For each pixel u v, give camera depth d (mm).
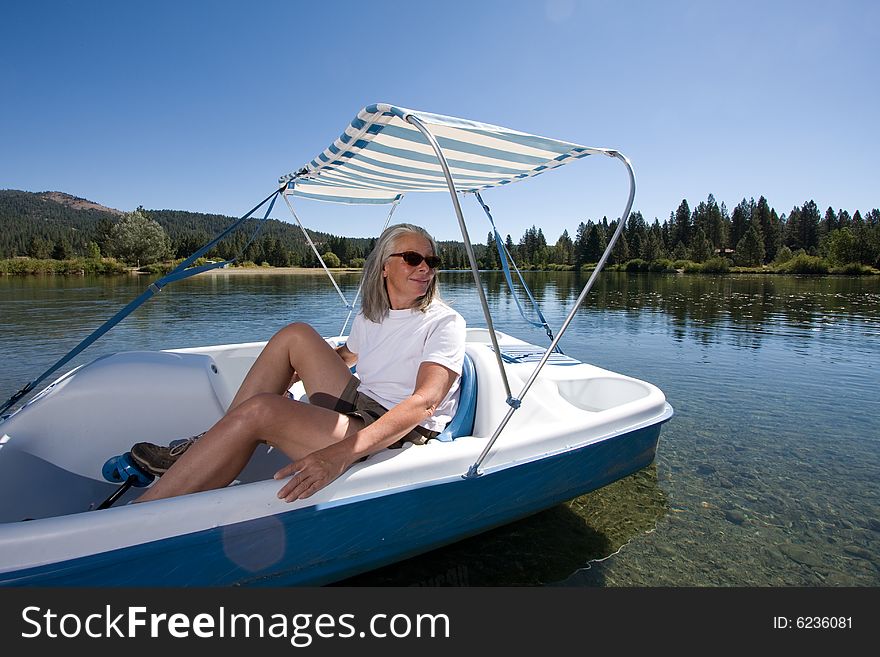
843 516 2570
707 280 32656
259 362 1926
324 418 1594
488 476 1815
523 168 2662
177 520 1325
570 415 2395
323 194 3607
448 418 2088
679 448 3477
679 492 2822
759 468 3156
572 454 2057
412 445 1806
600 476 2229
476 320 10711
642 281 30875
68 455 2062
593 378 2904
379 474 1619
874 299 16516
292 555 1514
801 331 9031
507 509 1952
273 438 1550
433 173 2844
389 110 1734
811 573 2115
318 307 12766
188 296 16188
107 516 1273
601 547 2271
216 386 2488
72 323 9398
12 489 1785
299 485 1443
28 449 1932
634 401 2434
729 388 5078
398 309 1961
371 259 1968
